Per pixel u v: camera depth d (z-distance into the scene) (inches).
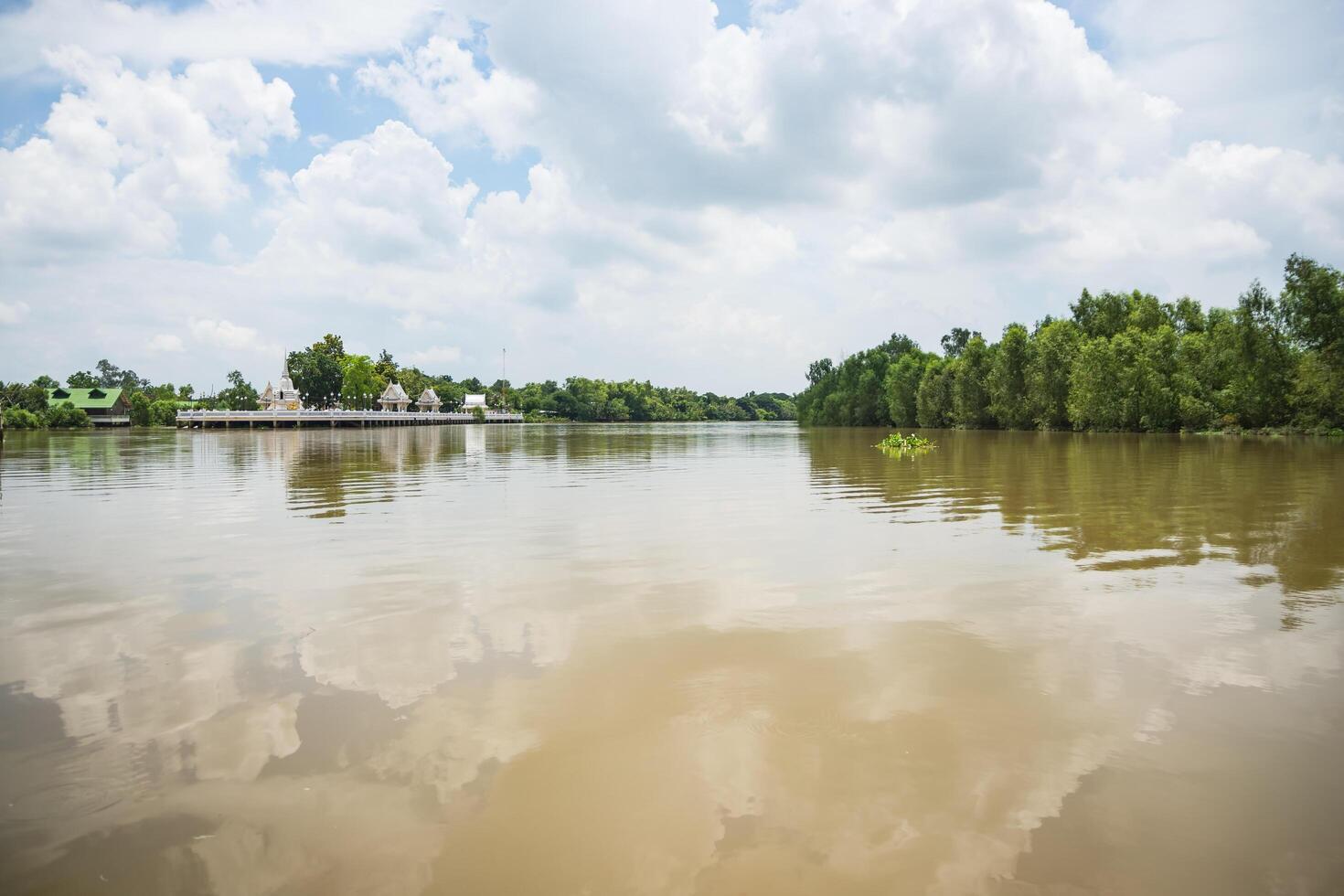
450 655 239.1
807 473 959.6
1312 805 151.0
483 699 202.8
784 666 227.6
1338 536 445.4
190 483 837.8
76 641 254.1
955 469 984.3
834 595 311.1
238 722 189.2
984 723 187.2
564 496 689.0
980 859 134.3
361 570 364.2
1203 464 1037.2
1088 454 1282.0
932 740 178.9
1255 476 834.8
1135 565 367.2
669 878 129.6
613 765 167.8
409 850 137.6
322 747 175.8
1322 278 1898.4
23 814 148.7
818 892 125.6
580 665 229.0
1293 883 128.4
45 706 199.3
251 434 2819.9
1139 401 2314.2
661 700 202.1
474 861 134.5
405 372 5890.8
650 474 966.4
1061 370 2618.1
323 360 5113.2
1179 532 462.0
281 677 219.6
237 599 308.7
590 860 134.8
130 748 175.3
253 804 152.3
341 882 128.8
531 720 190.4
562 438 2568.9
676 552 407.2
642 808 151.1
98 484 827.4
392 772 164.9
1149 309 2674.7
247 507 610.9
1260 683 212.2
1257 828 143.5
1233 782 159.6
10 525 514.6
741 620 275.4
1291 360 2032.5
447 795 155.6
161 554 406.0
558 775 163.3
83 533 478.9
